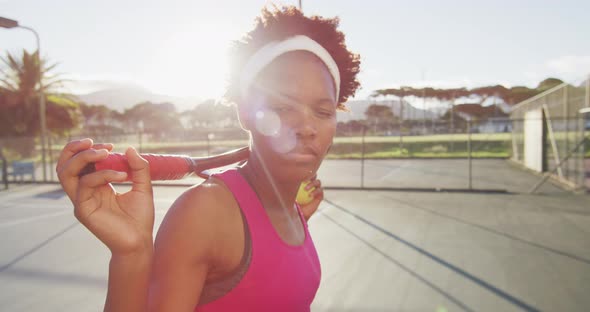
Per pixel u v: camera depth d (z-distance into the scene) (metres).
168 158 0.75
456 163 26.62
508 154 31.50
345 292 4.79
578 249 6.57
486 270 5.56
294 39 0.72
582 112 13.70
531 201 11.65
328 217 9.28
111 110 131.75
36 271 5.59
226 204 0.73
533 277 5.28
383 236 7.46
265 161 0.73
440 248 6.66
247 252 0.74
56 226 8.59
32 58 32.59
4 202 12.13
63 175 0.53
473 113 75.38
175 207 0.70
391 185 15.71
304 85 0.70
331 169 22.92
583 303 4.47
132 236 0.54
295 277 0.81
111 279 0.55
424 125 46.12
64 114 33.56
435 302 4.52
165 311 0.62
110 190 0.56
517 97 75.44
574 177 14.53
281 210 0.84
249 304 0.74
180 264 0.65
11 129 32.12
